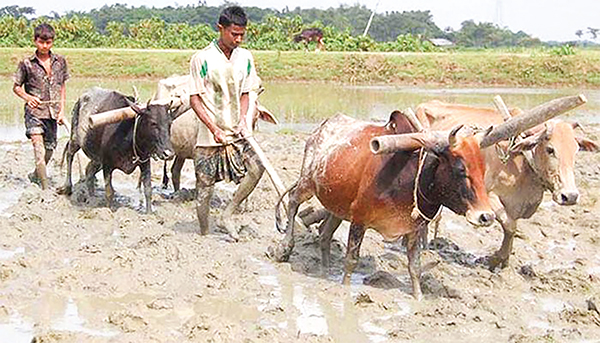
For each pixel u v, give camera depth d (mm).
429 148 6469
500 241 9383
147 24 49406
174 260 7996
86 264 7523
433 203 6723
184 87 10305
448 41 117375
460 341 6250
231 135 8508
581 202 11273
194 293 7113
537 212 10469
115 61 33000
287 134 17344
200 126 8578
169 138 9289
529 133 7949
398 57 33938
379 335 6363
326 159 7328
